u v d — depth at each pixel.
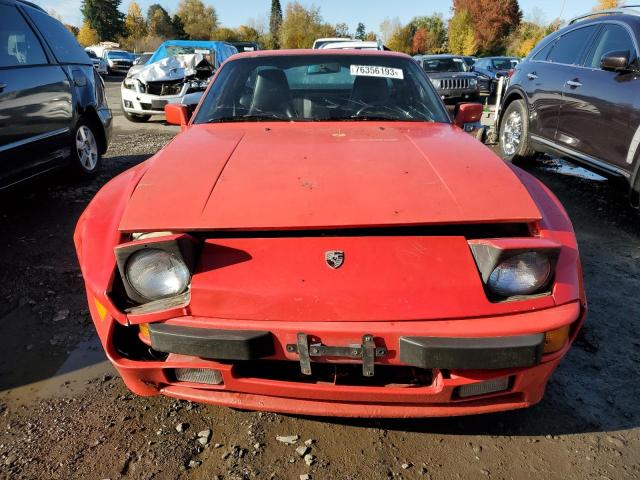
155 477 1.76
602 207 4.71
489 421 2.04
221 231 1.69
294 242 1.66
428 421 2.04
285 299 1.59
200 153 2.13
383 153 2.12
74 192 4.98
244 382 1.70
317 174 1.91
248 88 2.91
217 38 76.94
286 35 72.38
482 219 1.65
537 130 5.58
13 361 2.40
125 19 77.38
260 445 1.90
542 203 1.96
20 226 4.08
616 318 2.80
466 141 2.35
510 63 21.12
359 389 1.66
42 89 4.27
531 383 1.71
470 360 1.54
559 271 1.69
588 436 1.96
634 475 1.78
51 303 2.91
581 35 5.16
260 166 1.98
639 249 3.75
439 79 13.67
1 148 3.71
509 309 1.60
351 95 2.88
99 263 1.71
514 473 1.79
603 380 2.29
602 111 4.41
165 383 1.77
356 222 1.62
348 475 1.77
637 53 4.19
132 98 9.58
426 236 1.68
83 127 5.16
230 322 1.61
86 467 1.80
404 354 1.57
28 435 1.94
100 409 2.08
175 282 1.63
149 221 1.68
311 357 1.60
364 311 1.58
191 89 9.47
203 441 1.92
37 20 4.57
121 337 1.75
